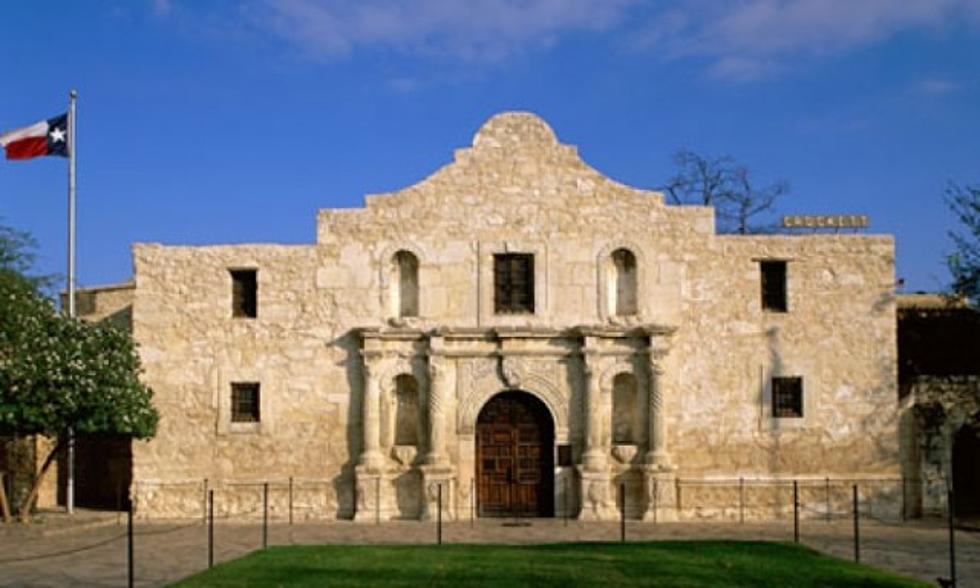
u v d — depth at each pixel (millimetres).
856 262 36750
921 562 25000
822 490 36000
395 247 36500
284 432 36250
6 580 22938
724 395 36156
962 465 40969
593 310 36344
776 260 36656
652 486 35156
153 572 24078
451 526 33438
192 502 36156
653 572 22047
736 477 35938
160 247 36875
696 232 36656
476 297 36312
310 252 36656
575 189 36719
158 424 36062
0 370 31750
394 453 35812
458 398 36031
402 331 36000
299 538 30484
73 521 34062
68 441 34344
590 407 35594
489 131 36906
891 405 36344
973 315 40469
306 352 36438
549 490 36062
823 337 36531
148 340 36594
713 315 36406
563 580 21109
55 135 39469
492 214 36594
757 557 24297
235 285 37000
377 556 24781
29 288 34469
